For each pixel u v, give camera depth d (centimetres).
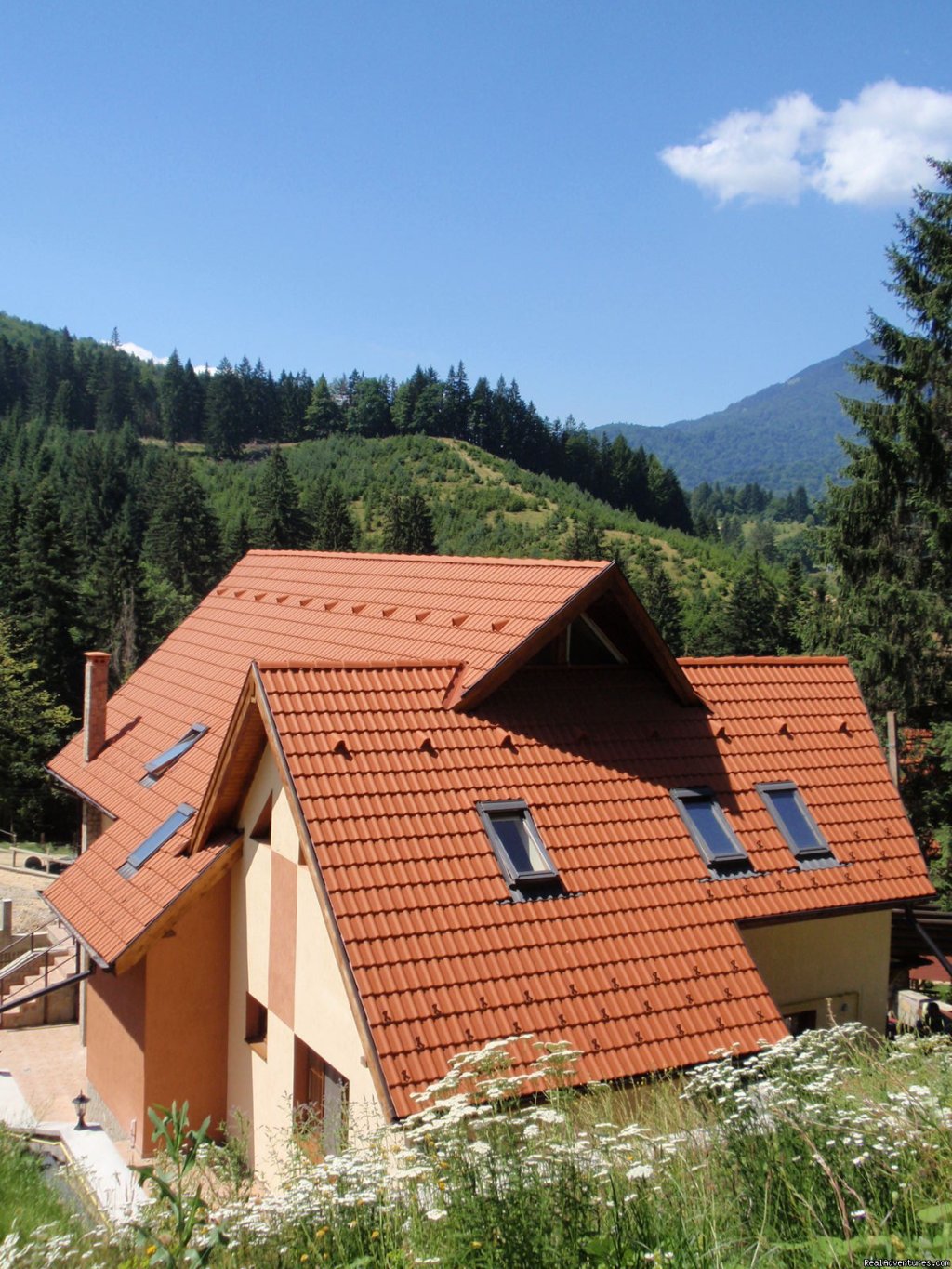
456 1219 561
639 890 1323
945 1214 496
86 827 2358
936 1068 785
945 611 3098
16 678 4797
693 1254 519
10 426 16088
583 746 1474
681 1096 738
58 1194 1002
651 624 1577
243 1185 835
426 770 1334
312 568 2533
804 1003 1520
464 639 1606
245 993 1520
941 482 3136
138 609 6569
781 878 1456
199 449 19862
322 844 1197
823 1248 493
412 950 1136
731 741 1623
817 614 3359
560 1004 1152
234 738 1438
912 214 3169
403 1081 1023
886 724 3200
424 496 14825
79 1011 2291
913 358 3141
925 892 1561
